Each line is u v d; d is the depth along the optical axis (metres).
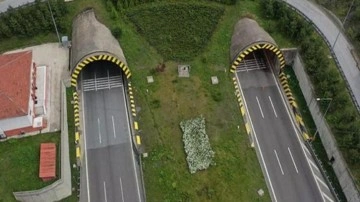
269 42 64.88
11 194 52.88
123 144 59.59
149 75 65.56
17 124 57.16
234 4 73.19
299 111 64.06
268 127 61.47
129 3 72.25
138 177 56.28
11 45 69.56
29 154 55.97
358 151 54.69
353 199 52.97
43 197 53.53
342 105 59.50
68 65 67.12
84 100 64.44
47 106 61.94
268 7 71.31
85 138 60.31
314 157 58.16
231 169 55.97
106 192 55.06
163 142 58.59
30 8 70.88
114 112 63.03
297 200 54.12
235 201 53.28
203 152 57.19
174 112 61.62
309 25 69.44
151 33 69.69
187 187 54.38
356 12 70.56
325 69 63.66
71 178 56.44
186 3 72.75
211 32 69.81
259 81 67.25
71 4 73.12
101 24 69.12
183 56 67.19
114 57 63.25
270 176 56.19
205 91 63.81
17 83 58.16
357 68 65.38
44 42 70.25
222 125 60.28
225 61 67.25
